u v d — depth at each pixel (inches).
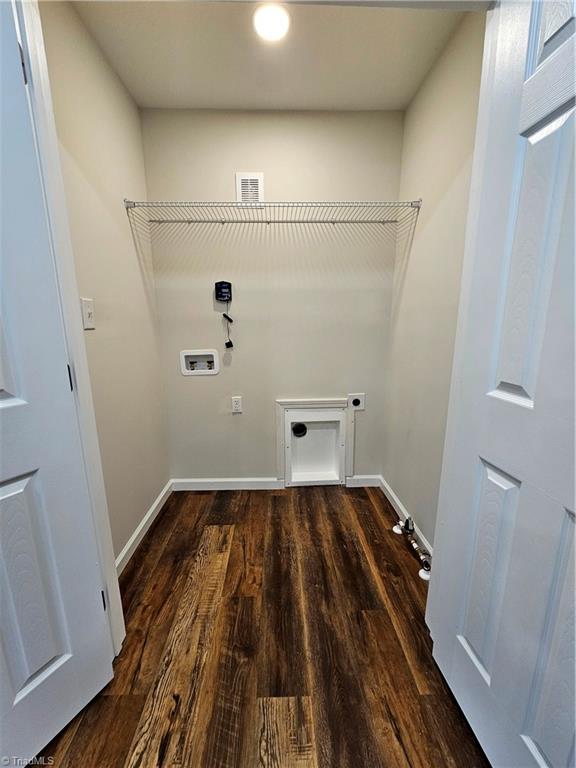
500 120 29.3
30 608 31.9
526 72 26.1
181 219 75.5
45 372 31.9
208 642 45.7
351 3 31.1
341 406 86.7
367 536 69.2
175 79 62.1
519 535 27.7
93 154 53.0
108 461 56.8
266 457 89.0
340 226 77.7
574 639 23.2
